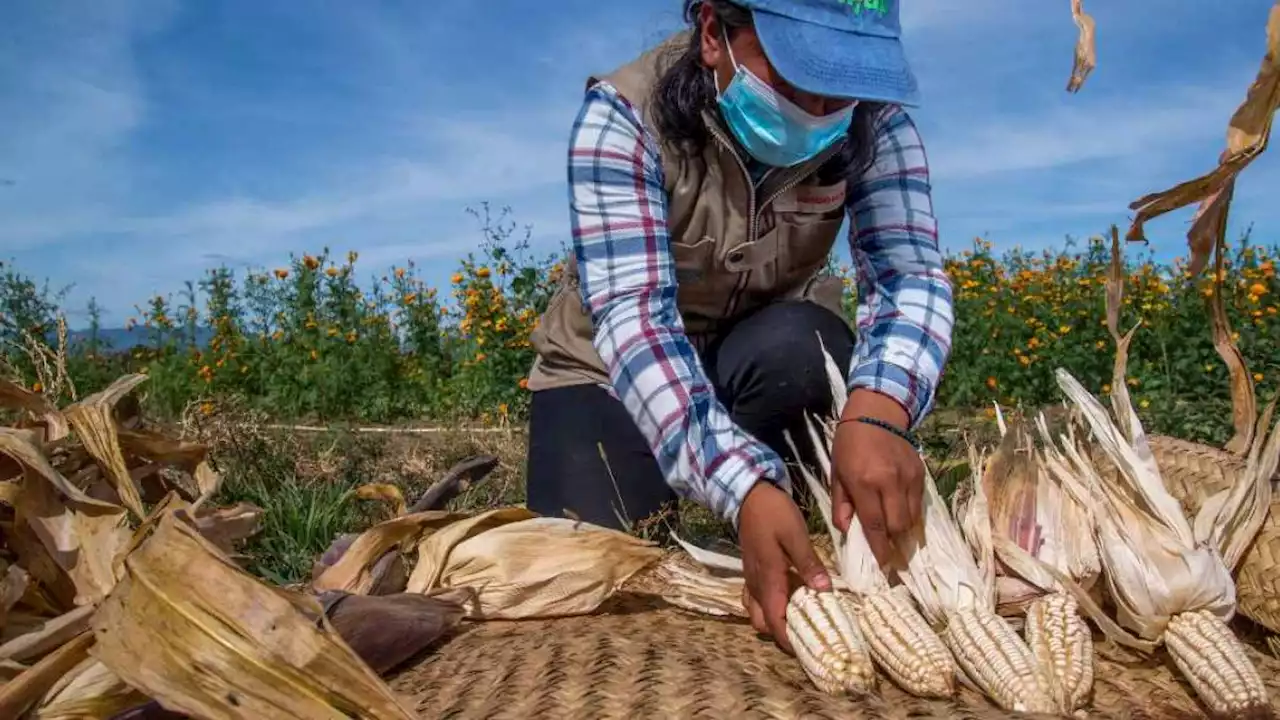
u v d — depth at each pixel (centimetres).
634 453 308
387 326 943
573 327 313
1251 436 265
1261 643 224
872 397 220
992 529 222
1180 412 570
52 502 184
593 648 194
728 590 230
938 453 463
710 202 266
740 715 154
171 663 144
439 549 244
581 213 247
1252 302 738
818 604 189
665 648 193
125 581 151
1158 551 195
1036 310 836
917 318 240
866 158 254
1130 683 191
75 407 202
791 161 244
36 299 862
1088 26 237
